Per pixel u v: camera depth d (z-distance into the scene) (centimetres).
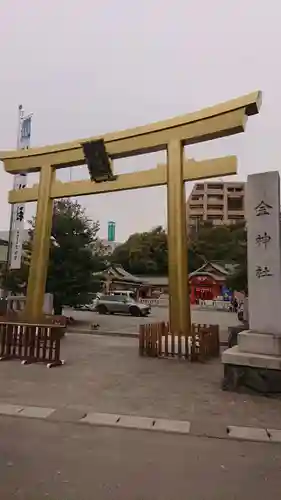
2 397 686
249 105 1153
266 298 818
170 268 1244
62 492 361
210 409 645
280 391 730
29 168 1599
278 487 383
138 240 6538
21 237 1966
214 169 1227
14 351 1038
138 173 1380
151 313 3456
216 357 1172
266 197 839
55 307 2167
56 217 2161
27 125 2017
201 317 3128
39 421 564
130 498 354
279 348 770
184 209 1262
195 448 479
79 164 1532
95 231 2316
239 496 363
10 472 399
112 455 450
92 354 1184
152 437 512
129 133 1373
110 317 2819
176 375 908
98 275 2286
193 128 1262
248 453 468
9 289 2398
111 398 696
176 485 382
